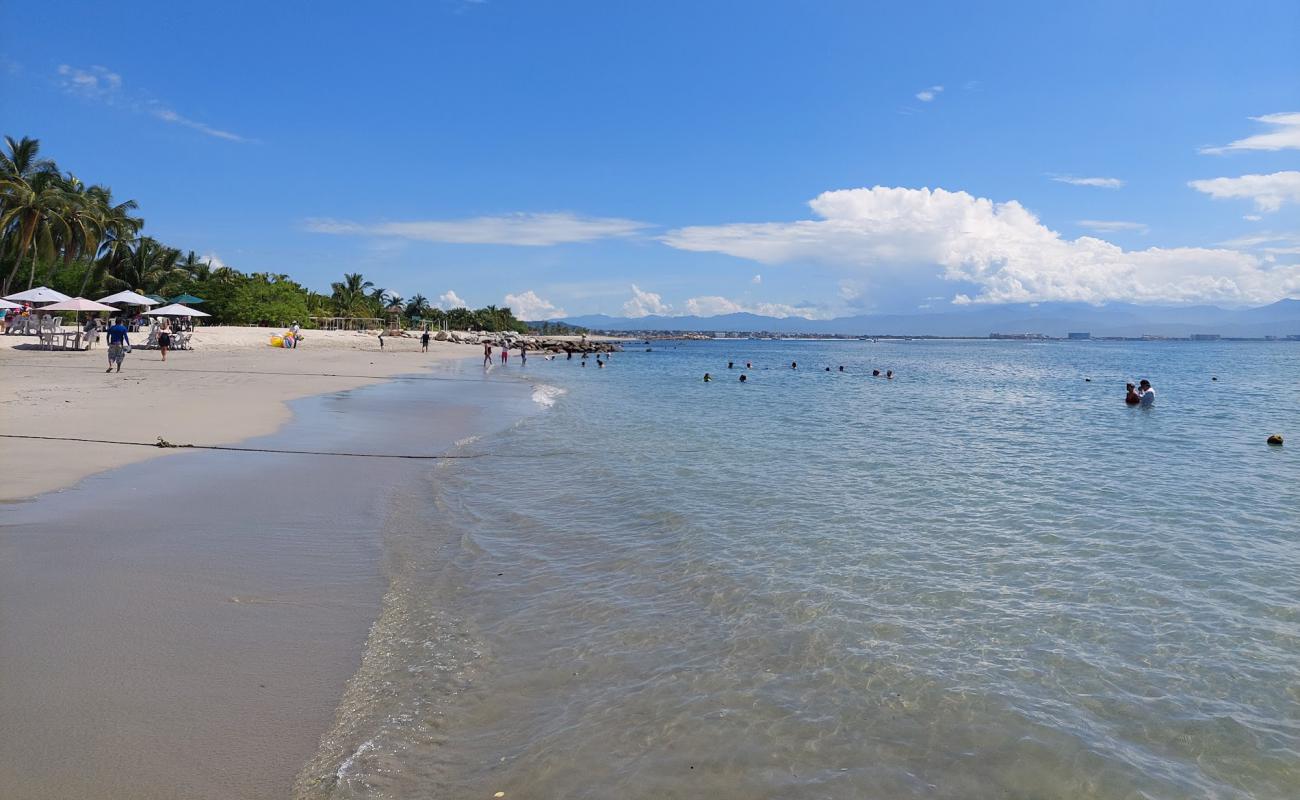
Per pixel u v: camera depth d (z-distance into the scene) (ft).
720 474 40.57
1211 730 14.98
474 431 55.72
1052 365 247.29
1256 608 21.70
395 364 147.43
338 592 20.84
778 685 16.29
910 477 41.29
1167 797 12.76
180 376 87.45
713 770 13.08
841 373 185.78
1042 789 12.85
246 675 15.60
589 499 33.73
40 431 43.21
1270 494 38.42
